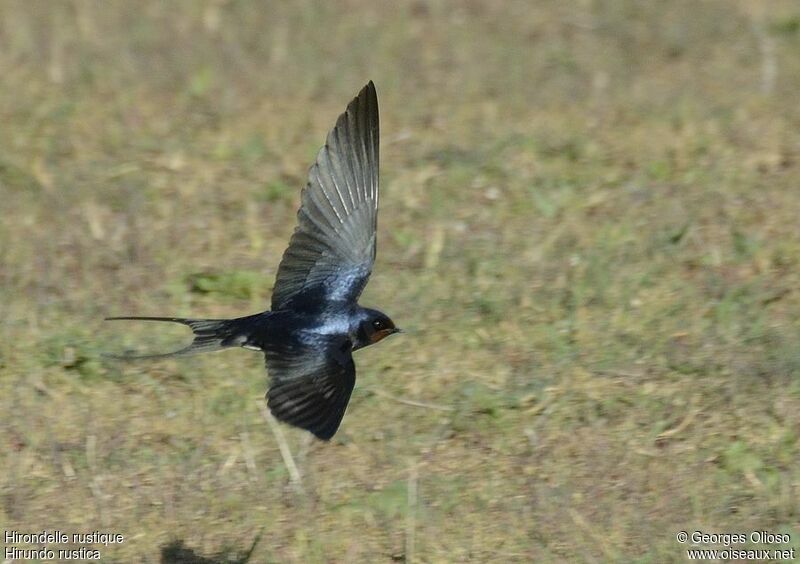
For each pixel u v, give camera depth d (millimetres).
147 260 14344
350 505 10883
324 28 20250
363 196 8758
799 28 20297
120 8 20734
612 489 11078
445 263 14211
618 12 20906
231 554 10398
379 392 12180
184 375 12391
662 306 13438
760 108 17719
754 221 14906
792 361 12312
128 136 16859
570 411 11938
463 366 12562
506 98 18094
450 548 10461
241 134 16984
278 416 7715
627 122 17359
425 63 19156
